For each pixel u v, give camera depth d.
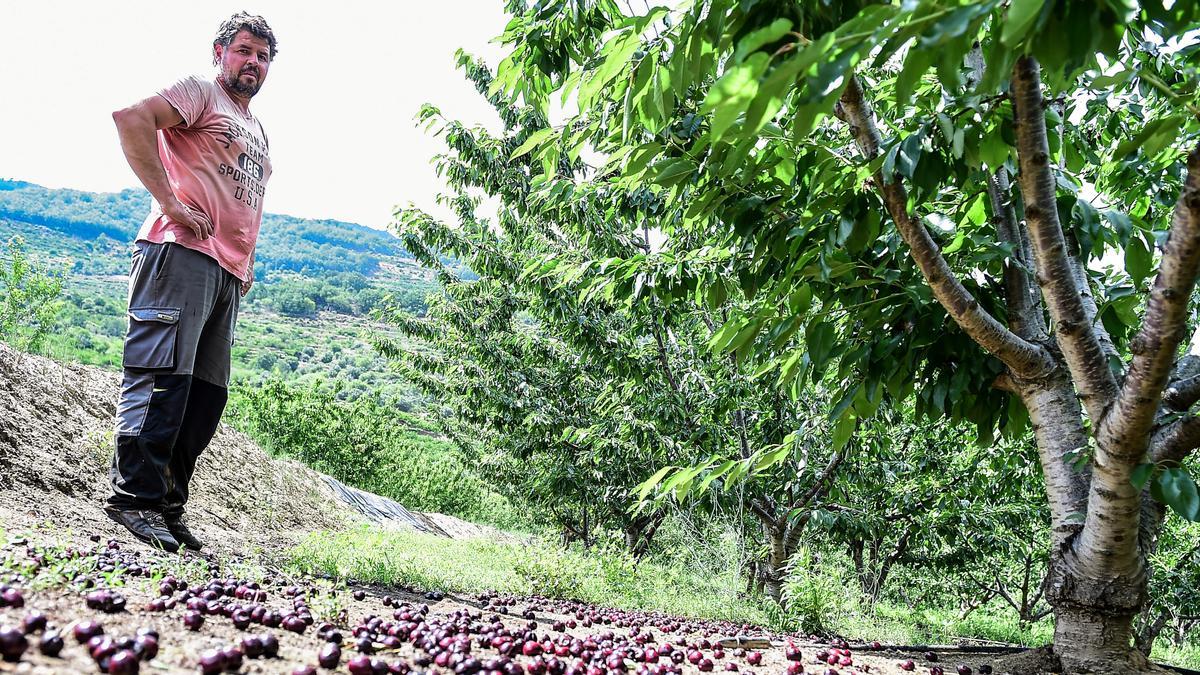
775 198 3.20
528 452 12.21
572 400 11.22
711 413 7.41
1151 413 2.56
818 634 5.46
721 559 7.48
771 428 6.98
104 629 2.14
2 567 2.45
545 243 8.66
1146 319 2.46
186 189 4.03
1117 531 2.85
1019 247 3.34
